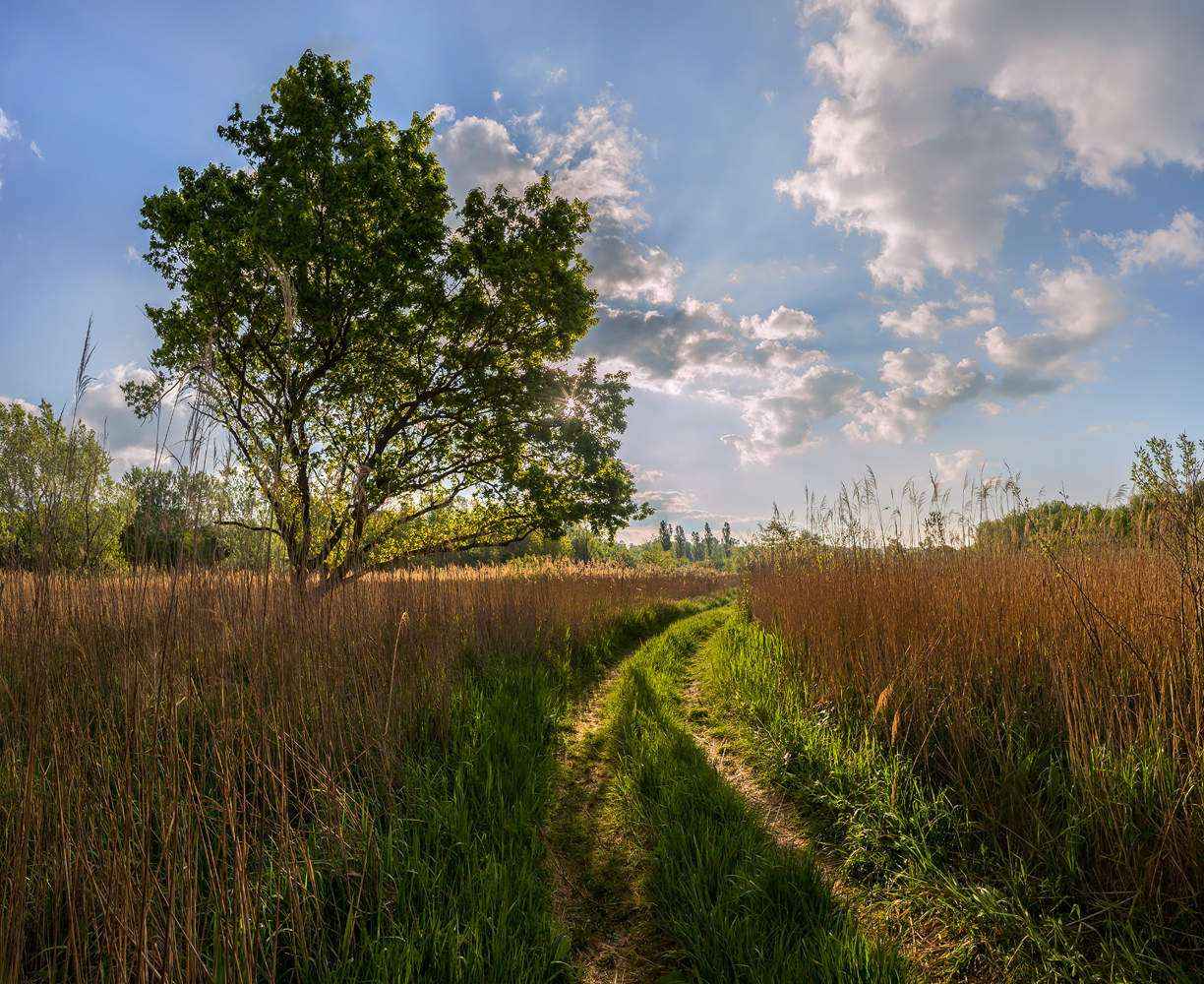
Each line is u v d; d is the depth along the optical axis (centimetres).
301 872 275
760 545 1531
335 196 795
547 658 812
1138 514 508
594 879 332
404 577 749
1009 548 648
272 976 222
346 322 840
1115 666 376
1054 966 235
